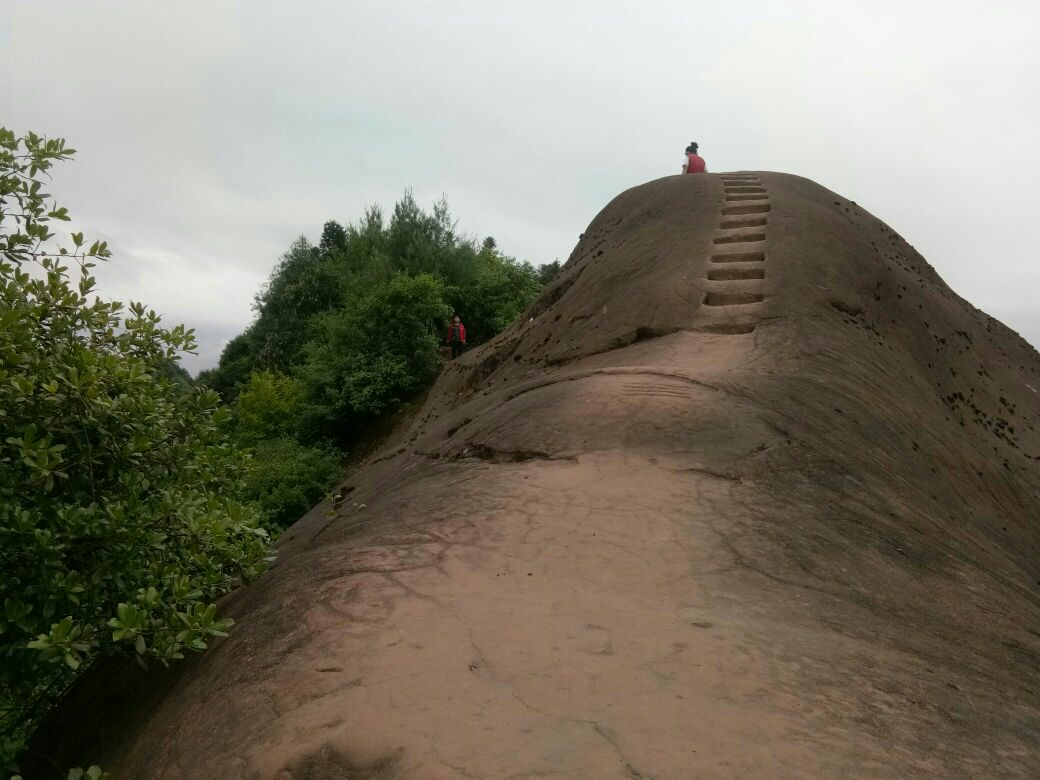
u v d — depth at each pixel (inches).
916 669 145.8
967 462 405.4
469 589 164.6
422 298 866.1
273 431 853.2
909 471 319.9
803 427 296.5
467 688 119.2
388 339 860.6
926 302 643.5
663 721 109.5
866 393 371.6
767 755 102.3
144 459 177.3
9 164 184.5
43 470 147.9
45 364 163.2
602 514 214.7
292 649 142.6
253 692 132.0
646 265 559.5
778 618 159.8
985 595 215.3
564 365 476.1
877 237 736.3
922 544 237.3
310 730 111.9
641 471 249.8
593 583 170.7
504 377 597.3
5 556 153.4
